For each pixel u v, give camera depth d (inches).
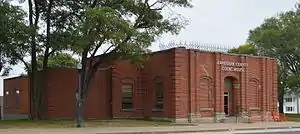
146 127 1243.2
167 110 1542.8
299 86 2458.2
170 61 1540.4
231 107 1681.8
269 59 1807.3
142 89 1675.7
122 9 1310.3
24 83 1963.6
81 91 1338.6
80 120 1263.5
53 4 1429.6
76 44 1157.7
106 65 1749.5
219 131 1221.1
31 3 1473.9
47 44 1381.6
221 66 1635.1
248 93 1710.1
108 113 1729.8
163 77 1574.8
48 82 1637.6
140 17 1373.0
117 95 1713.8
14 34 1262.3
